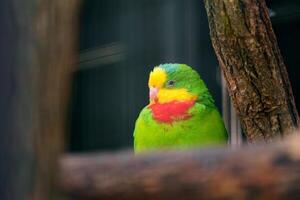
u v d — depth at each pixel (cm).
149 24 1329
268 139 730
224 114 888
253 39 697
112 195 357
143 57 1331
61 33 301
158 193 351
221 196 340
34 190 303
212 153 346
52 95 304
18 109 301
